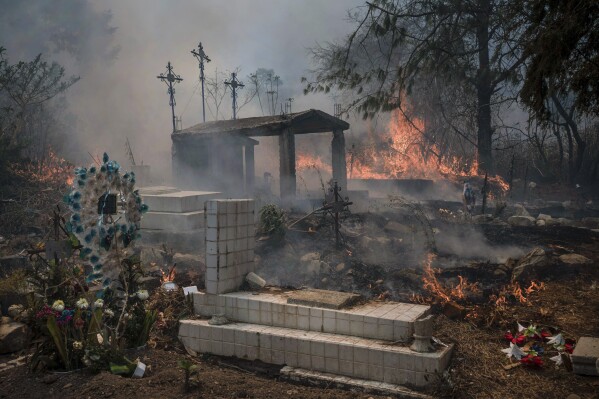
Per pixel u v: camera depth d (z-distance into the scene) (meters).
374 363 5.86
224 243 7.43
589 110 7.79
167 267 10.41
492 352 6.52
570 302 8.45
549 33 7.70
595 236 13.42
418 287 8.88
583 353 6.01
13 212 16.06
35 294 7.18
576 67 7.72
